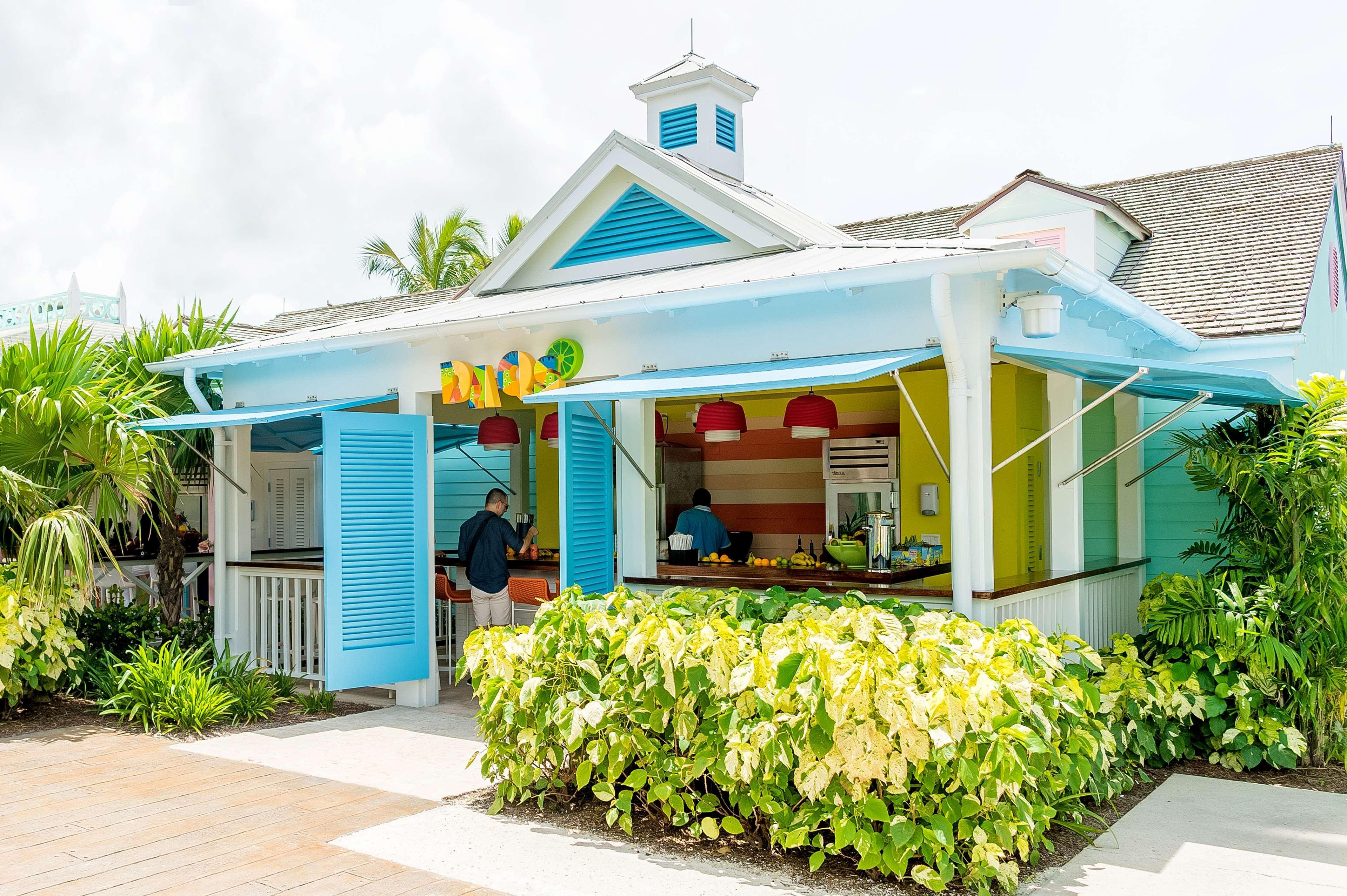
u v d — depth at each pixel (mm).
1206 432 9234
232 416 10617
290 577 11312
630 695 6195
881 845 5273
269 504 18953
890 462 12750
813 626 5773
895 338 7777
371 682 10047
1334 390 8336
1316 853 5926
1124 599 10781
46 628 9930
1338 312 14219
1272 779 7645
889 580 8844
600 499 9977
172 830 6398
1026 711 5379
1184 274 12172
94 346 11633
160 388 12359
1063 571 9312
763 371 7816
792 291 7723
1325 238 12961
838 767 5340
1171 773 7871
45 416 10031
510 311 9359
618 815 6148
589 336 9469
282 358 11906
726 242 9898
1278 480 8234
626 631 6395
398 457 10391
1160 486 11273
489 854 5914
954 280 7492
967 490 7395
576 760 6711
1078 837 6215
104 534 14539
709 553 13156
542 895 5309
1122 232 13133
